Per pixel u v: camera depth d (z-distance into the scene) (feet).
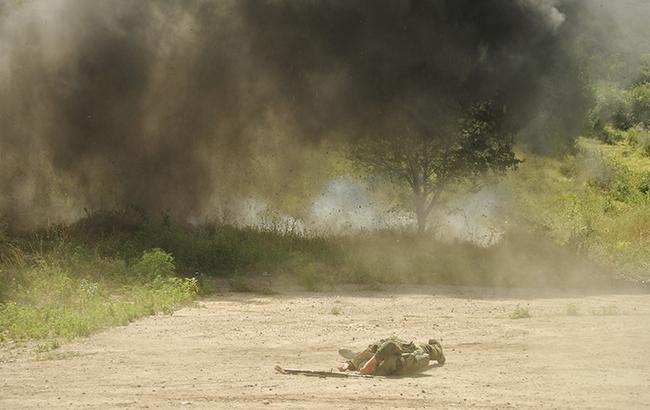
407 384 48.34
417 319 73.92
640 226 133.08
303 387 47.62
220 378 50.49
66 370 53.31
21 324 67.77
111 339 64.13
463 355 57.52
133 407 43.29
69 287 84.07
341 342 62.85
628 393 45.80
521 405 43.09
